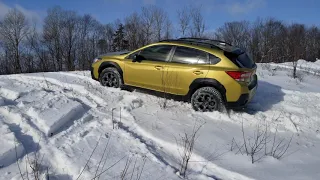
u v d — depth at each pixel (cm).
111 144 443
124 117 545
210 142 476
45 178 347
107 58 720
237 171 395
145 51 674
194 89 618
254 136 524
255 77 674
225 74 585
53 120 475
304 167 423
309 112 681
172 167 397
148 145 452
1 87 630
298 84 1028
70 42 4159
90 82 768
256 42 3491
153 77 652
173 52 641
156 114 575
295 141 524
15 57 3769
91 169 374
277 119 612
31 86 673
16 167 367
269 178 384
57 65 3981
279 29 3622
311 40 3584
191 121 558
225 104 598
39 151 406
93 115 541
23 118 483
